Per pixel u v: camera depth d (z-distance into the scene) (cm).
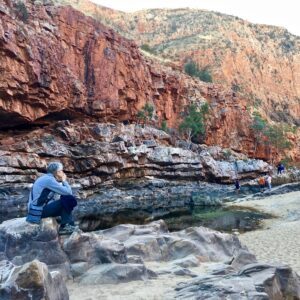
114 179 5125
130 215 3164
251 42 13950
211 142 8200
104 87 6312
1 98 4762
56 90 5422
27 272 593
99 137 5388
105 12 15212
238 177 6656
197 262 970
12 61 4756
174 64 9044
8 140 4775
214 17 15162
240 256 953
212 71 11994
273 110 12700
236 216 2877
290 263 1274
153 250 1011
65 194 799
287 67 14038
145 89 7281
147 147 5650
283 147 9138
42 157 4647
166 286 770
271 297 707
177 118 7956
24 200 3994
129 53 6950
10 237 802
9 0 5191
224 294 648
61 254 816
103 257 856
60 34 5809
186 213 3200
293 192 4250
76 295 735
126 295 721
